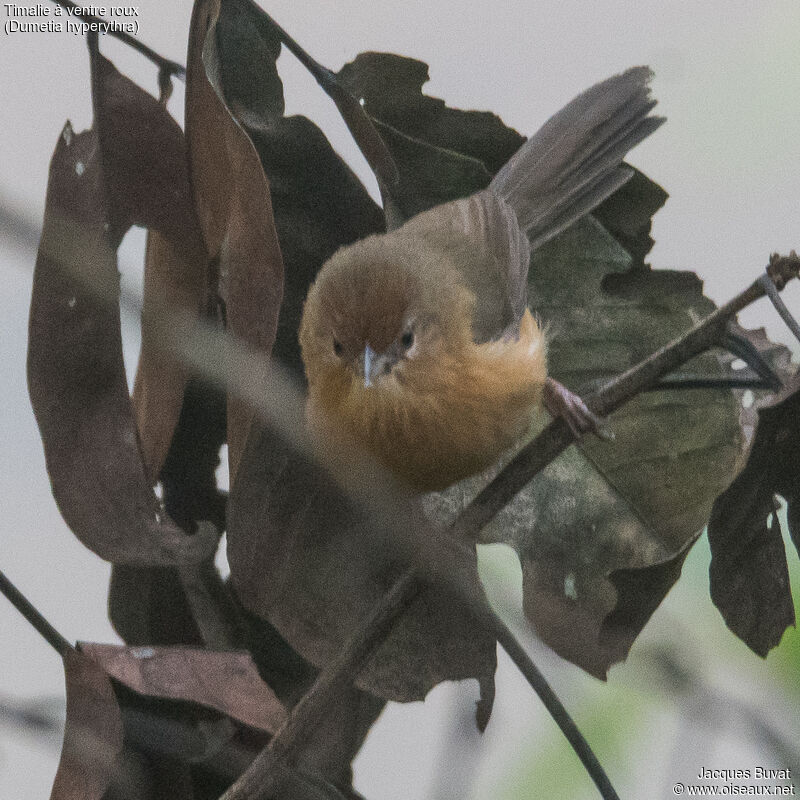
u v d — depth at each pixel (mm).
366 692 6098
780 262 5211
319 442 5578
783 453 5344
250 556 5656
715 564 5547
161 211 5676
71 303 5254
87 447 5309
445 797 5305
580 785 6312
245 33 6535
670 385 5691
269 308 5316
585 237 7523
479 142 7250
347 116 6668
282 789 5691
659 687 5316
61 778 5082
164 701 5445
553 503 6598
